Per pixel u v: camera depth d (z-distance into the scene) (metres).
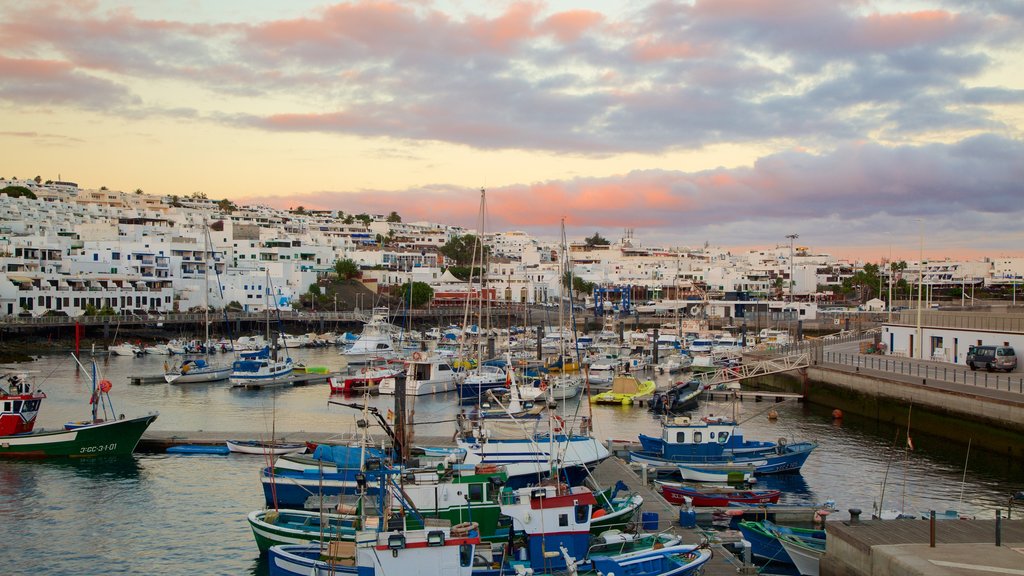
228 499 47.16
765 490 46.12
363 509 33.59
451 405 84.06
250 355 116.69
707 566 33.66
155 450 59.03
